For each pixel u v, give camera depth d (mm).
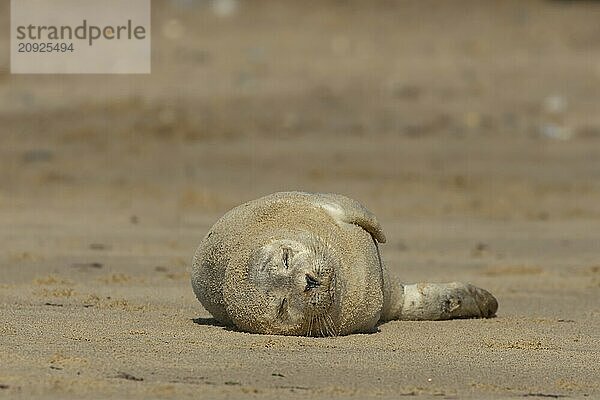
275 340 28844
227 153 75375
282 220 30094
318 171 71625
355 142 77438
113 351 27250
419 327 32594
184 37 95438
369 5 104750
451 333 31672
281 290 29000
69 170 72250
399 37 97438
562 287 41656
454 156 74875
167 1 102625
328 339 29469
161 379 24609
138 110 82125
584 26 100500
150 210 62688
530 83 87500
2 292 37156
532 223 59969
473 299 34281
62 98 84312
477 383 25234
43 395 22984
